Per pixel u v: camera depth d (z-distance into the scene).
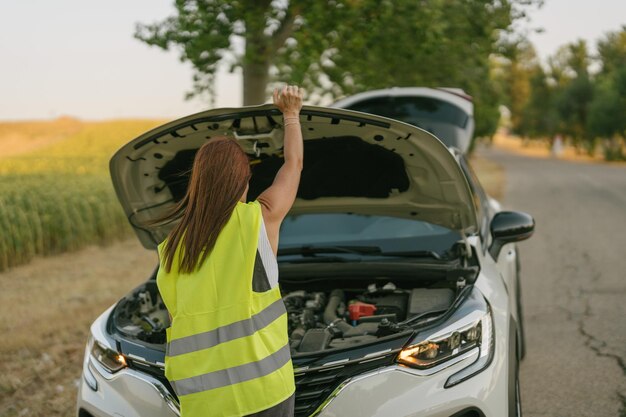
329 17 7.93
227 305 2.26
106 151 51.59
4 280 9.98
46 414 4.86
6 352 6.38
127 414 3.06
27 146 79.75
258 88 9.40
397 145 3.48
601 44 57.56
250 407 2.23
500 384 3.12
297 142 2.57
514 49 11.37
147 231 4.04
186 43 8.56
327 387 2.93
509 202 17.11
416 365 2.96
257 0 8.48
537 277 8.26
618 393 4.64
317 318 3.85
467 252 3.93
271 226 2.38
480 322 3.19
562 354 5.46
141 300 3.94
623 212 14.17
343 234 4.47
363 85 10.24
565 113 56.00
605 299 7.05
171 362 2.29
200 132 3.34
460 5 9.64
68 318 7.42
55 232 12.65
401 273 3.99
